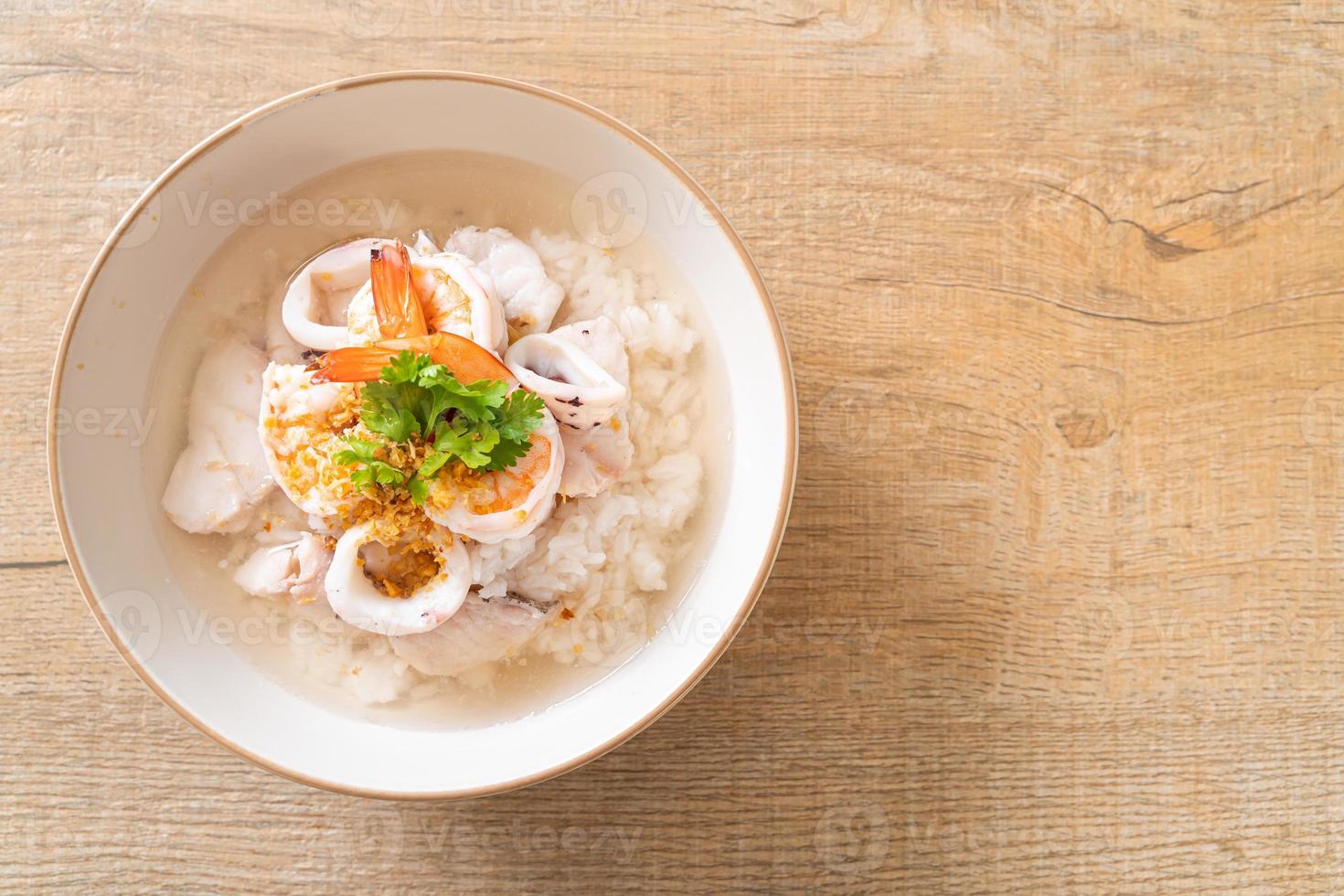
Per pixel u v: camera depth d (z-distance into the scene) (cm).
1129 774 49
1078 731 49
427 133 45
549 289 46
